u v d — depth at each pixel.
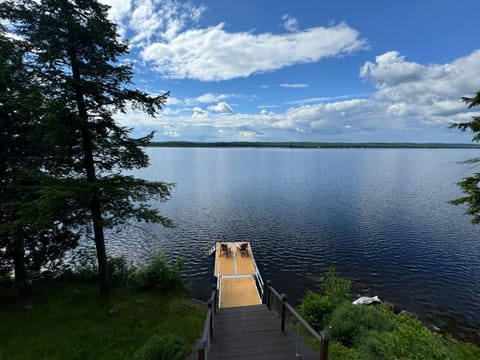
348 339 7.39
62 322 7.86
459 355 8.17
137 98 8.44
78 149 7.96
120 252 21.95
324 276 18.38
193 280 17.89
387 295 16.19
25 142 8.31
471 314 14.41
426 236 25.23
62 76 7.14
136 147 8.45
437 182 56.53
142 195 8.56
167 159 129.25
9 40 6.51
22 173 7.44
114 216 8.24
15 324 7.68
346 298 11.20
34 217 6.96
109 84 8.05
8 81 6.63
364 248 22.80
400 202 38.41
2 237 7.66
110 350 6.64
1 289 10.03
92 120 7.96
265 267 19.67
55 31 6.80
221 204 37.59
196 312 8.78
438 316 14.29
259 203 38.16
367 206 36.19
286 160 123.06
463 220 29.84
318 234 26.00
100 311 8.51
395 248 22.73
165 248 22.91
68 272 11.30
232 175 68.88
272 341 5.88
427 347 5.45
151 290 10.27
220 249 21.38
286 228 27.72
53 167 8.48
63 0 7.06
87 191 7.13
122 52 8.20
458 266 19.62
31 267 10.12
